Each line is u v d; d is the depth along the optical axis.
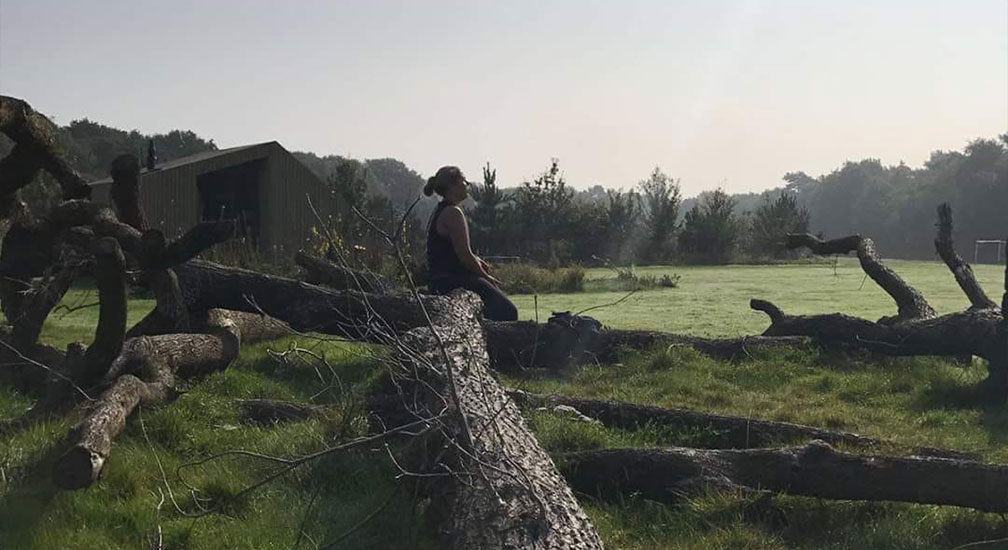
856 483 4.59
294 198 29.58
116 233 7.99
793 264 43.78
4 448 5.34
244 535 4.33
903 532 4.38
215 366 8.00
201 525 4.46
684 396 7.91
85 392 6.20
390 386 7.33
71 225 8.27
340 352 9.48
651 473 4.86
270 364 8.80
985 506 4.43
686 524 4.48
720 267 39.69
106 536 4.34
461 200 9.49
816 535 4.40
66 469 4.52
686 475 4.81
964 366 9.17
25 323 7.61
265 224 29.31
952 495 4.45
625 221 46.22
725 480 4.75
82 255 8.20
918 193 101.31
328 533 4.36
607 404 6.55
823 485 4.64
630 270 29.98
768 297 19.84
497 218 42.03
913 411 7.40
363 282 9.60
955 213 91.44
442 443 4.73
